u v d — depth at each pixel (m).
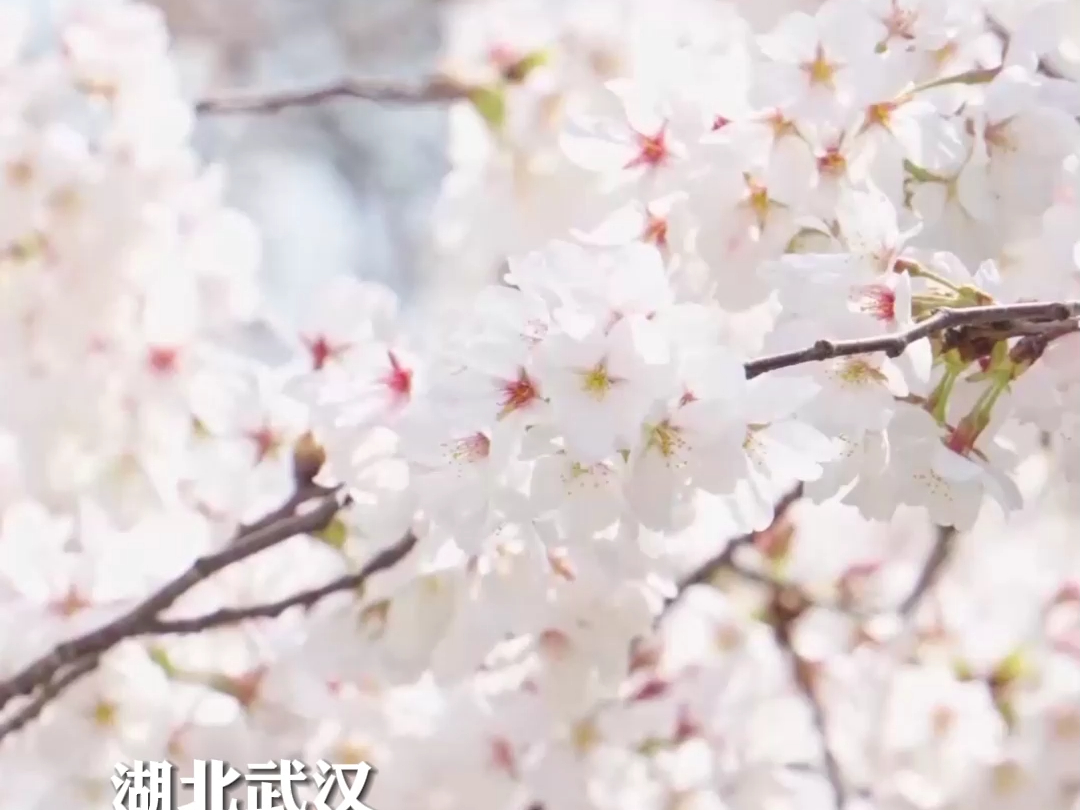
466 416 1.95
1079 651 3.29
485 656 2.66
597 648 2.66
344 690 3.12
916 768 3.32
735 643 3.49
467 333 2.06
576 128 2.54
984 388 2.09
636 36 3.27
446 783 3.07
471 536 2.04
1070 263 2.24
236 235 3.26
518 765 3.06
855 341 1.95
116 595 2.91
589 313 1.94
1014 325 2.01
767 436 2.03
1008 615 3.35
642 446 1.95
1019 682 3.26
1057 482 3.37
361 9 7.78
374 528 2.36
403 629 2.57
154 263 3.14
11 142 3.05
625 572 2.42
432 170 7.81
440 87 3.34
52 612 2.88
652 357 1.90
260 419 2.93
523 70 3.29
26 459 3.18
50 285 3.12
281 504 2.89
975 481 2.10
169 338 3.12
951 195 2.36
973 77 2.36
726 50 2.74
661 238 2.52
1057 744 3.20
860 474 2.14
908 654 3.44
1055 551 3.78
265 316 3.01
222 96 3.51
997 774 3.25
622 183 2.53
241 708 2.94
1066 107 2.34
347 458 2.37
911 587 3.65
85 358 3.12
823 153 2.36
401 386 2.33
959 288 2.06
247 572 3.00
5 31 3.15
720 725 3.24
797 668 3.52
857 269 2.09
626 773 3.10
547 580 2.50
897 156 2.32
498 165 3.27
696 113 2.46
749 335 2.60
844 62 2.32
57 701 2.84
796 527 3.59
